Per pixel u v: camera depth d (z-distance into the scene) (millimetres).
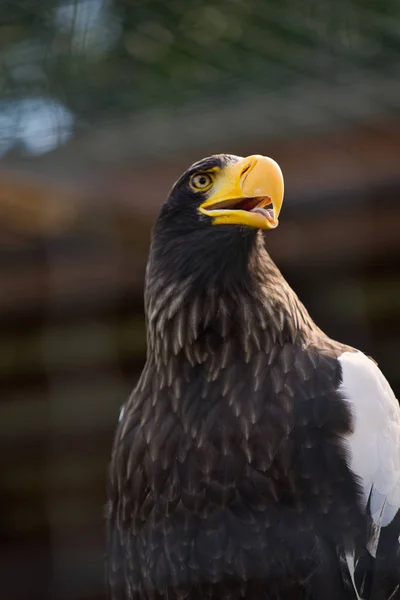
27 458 15234
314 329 8148
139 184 10836
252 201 7957
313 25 9320
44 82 9672
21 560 15727
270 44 9422
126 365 14312
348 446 7363
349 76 9414
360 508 7340
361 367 7699
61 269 12539
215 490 7387
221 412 7512
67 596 15609
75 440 15023
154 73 9672
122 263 12328
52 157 10453
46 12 9398
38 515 15656
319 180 11039
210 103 9711
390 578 7441
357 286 13125
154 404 7797
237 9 9367
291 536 7293
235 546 7355
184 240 7965
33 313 13320
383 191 11141
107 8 9438
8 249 12148
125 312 13469
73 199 10922
